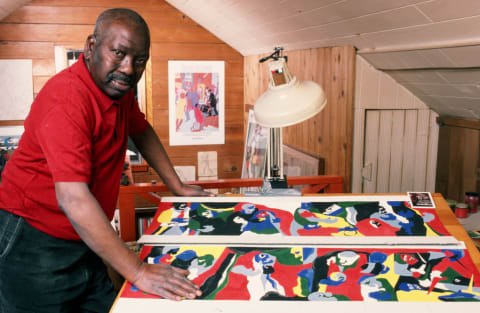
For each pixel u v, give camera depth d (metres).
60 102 1.08
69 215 1.06
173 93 4.29
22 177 1.22
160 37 4.17
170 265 1.11
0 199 1.28
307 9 2.17
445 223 1.37
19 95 3.99
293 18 2.43
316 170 2.85
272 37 3.05
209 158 4.47
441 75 2.05
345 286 1.05
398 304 0.98
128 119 1.46
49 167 1.07
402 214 1.42
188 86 4.30
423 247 1.23
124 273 1.06
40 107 1.11
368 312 0.95
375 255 1.19
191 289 1.03
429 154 2.64
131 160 4.26
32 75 3.99
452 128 2.46
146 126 1.63
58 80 1.13
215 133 4.43
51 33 3.96
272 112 1.36
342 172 2.64
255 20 2.88
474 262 1.16
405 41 1.96
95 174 1.24
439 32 1.71
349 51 2.43
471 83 1.94
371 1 1.75
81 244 1.32
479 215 2.22
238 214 1.44
